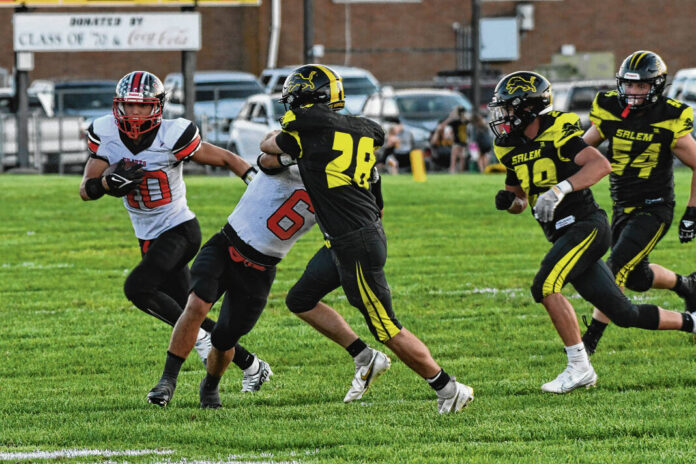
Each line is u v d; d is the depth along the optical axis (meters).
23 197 45.94
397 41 94.81
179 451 13.70
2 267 29.80
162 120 16.81
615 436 14.13
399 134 62.41
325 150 14.48
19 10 62.72
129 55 92.75
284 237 15.54
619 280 19.25
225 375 18.56
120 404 16.39
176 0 63.09
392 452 13.40
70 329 22.19
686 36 97.94
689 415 14.99
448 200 44.75
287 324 22.48
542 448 13.52
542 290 16.25
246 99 68.25
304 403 16.58
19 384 17.89
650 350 19.44
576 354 16.38
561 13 97.06
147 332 21.89
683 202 42.28
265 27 91.62
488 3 95.12
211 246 15.93
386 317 14.78
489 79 77.50
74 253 32.31
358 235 14.53
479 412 15.42
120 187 16.00
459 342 20.53
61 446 14.05
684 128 18.84
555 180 16.20
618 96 19.27
